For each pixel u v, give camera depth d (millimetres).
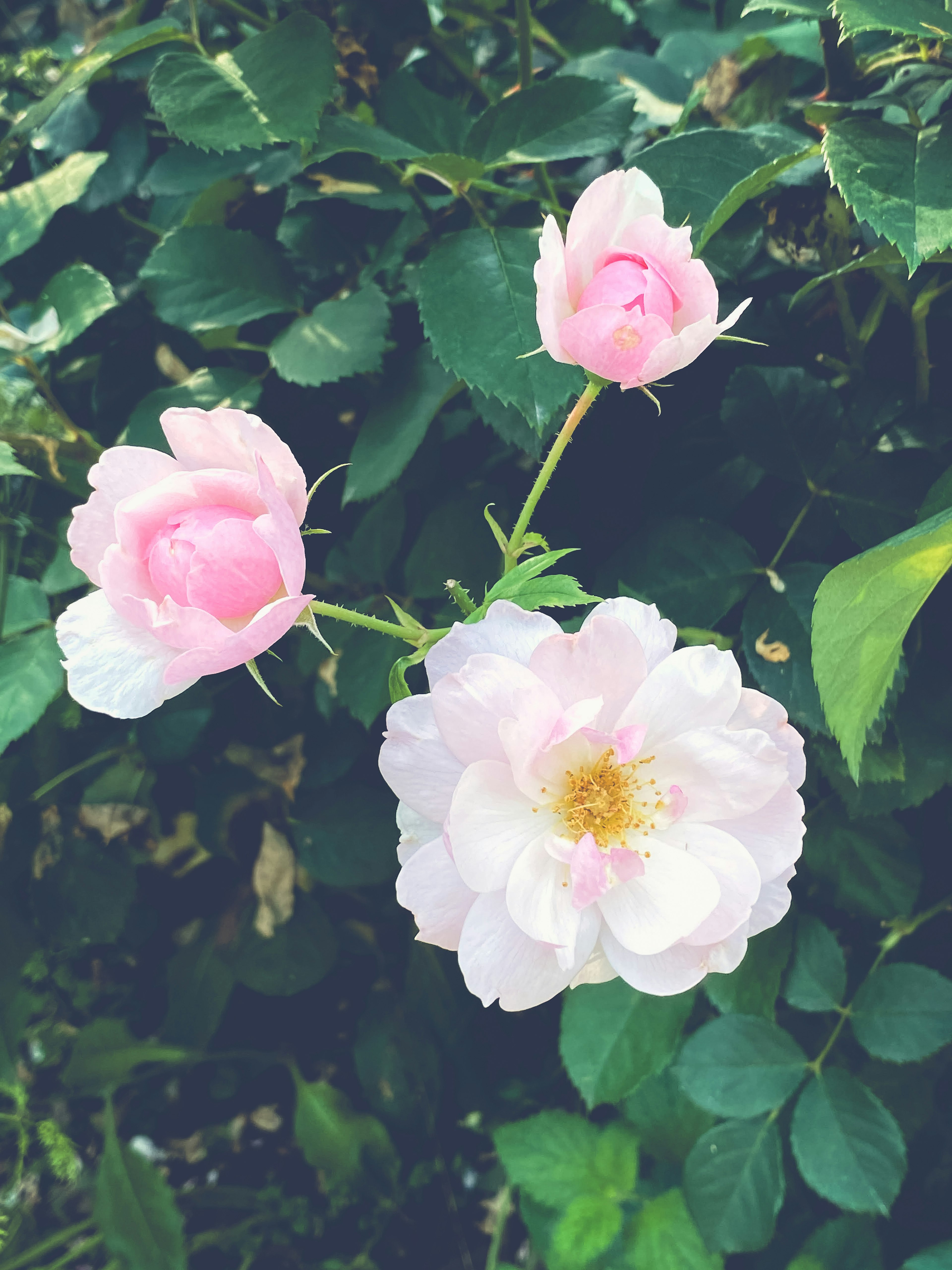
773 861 205
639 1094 338
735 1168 292
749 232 272
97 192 320
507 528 302
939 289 252
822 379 286
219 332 325
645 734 193
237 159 322
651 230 207
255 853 361
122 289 342
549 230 199
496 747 196
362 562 315
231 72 258
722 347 291
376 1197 397
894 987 287
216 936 376
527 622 199
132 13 323
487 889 195
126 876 354
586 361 205
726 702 199
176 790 366
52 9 413
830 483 266
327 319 278
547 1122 352
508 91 357
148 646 199
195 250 294
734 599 263
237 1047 422
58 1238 392
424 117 302
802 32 304
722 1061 292
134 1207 379
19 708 288
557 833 207
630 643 195
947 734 262
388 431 276
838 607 202
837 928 324
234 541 190
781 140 258
